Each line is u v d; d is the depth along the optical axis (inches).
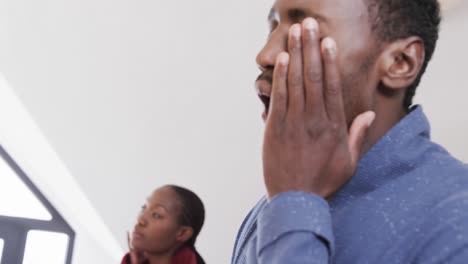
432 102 78.0
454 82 75.1
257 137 96.7
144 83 91.9
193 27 81.4
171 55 86.3
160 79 90.6
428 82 76.1
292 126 13.9
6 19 83.6
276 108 13.9
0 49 88.3
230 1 76.4
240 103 91.4
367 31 15.8
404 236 13.9
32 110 99.0
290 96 13.7
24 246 151.9
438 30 18.2
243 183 106.5
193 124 97.6
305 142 13.9
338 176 14.1
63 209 146.3
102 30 84.6
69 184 120.3
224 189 108.8
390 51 16.1
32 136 109.6
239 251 18.8
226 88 89.4
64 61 90.4
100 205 119.4
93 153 108.0
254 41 81.0
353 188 15.4
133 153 106.4
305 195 13.7
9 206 150.1
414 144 16.2
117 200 117.4
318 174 14.0
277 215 13.6
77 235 155.0
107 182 114.0
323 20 15.7
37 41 87.0
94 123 101.3
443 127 79.7
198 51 84.6
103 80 92.7
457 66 73.5
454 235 13.2
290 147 13.9
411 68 16.3
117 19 82.8
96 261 146.3
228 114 93.9
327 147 13.9
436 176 15.0
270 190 14.4
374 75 16.1
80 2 81.0
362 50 15.8
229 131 97.1
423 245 13.6
